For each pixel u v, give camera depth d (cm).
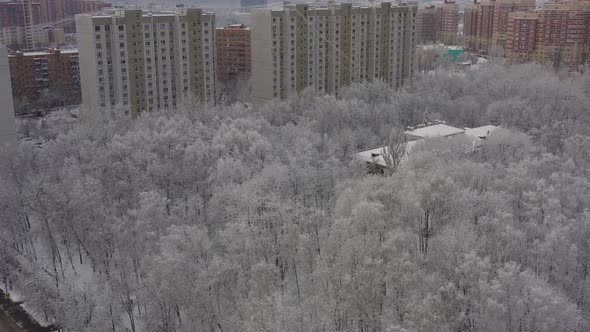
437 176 9594
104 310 8512
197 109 17325
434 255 8381
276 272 8581
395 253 8075
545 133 14950
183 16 18975
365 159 13325
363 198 9444
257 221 9581
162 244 8931
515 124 17062
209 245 9094
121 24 17662
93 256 10400
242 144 13738
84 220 10706
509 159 12488
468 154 12669
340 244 8494
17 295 10825
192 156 12631
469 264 7431
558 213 9300
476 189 10344
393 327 6775
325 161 12888
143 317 8656
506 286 7188
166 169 12294
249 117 16062
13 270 10900
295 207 9888
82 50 17875
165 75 19000
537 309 6938
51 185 11475
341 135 15638
